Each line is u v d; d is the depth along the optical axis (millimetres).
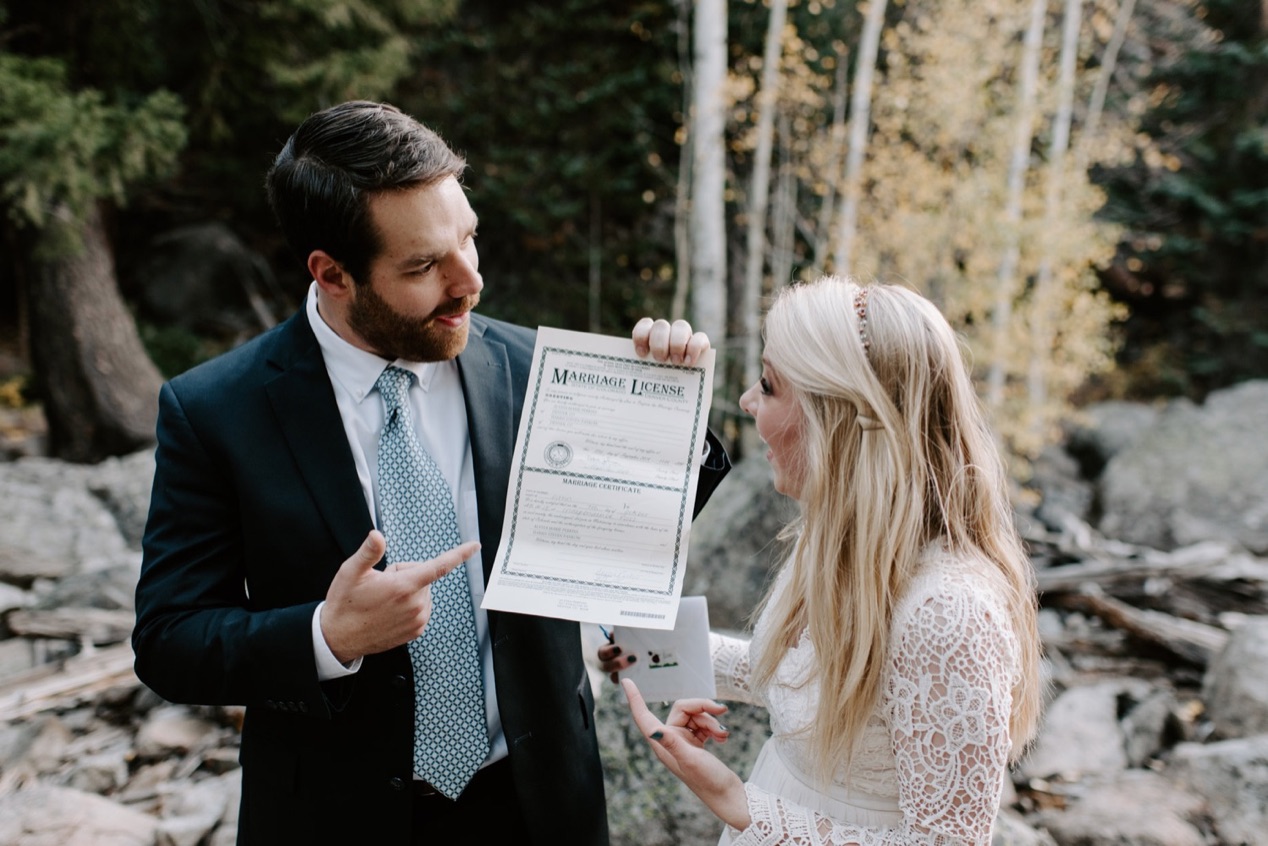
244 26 6930
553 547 1389
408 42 7512
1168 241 10555
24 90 5469
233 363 1522
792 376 1320
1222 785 2924
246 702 1365
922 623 1199
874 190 7461
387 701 1434
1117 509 6996
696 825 2510
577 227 9742
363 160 1281
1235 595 4719
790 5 7668
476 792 1547
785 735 1398
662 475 1405
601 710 2764
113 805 2676
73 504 5164
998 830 2596
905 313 1298
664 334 1410
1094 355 7352
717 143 7434
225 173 9703
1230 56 10070
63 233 5984
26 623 3924
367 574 1228
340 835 1462
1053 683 3994
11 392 8852
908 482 1259
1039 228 7031
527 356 1657
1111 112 9984
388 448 1482
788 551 1611
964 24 7195
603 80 9422
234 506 1471
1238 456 6941
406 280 1334
